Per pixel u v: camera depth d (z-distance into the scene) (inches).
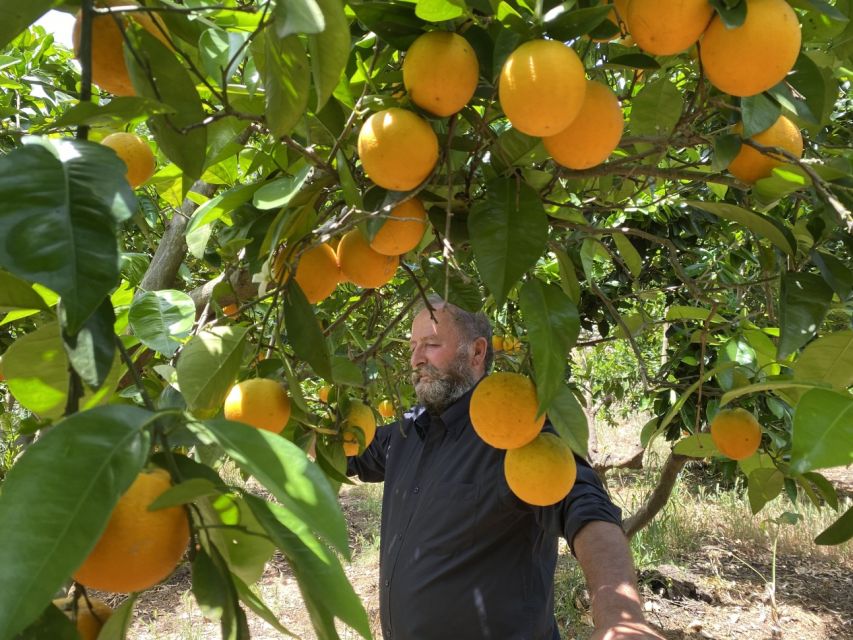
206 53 49.2
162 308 60.3
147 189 108.0
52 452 24.1
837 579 258.2
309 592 27.3
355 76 49.9
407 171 41.8
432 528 98.7
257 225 57.0
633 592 69.4
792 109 45.0
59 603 31.0
